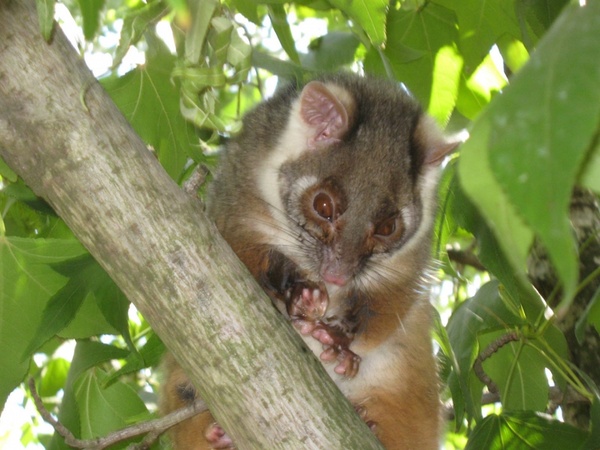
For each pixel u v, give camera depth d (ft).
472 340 2.02
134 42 1.73
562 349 2.06
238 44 1.77
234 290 1.62
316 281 1.92
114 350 2.00
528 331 2.02
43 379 2.52
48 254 1.92
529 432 1.92
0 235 1.91
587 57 1.00
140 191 1.62
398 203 1.95
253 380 1.61
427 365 2.03
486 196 1.06
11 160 1.64
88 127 1.62
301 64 2.11
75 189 1.61
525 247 1.07
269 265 1.94
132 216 1.61
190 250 1.61
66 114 1.62
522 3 1.87
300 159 1.96
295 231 1.94
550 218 0.95
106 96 1.64
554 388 2.28
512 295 1.88
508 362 2.12
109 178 1.61
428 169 2.01
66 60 1.63
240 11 1.91
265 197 1.96
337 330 1.93
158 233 1.61
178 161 2.01
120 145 1.62
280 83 2.11
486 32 1.97
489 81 2.12
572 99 0.97
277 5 1.98
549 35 1.07
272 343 1.62
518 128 0.99
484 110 1.07
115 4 1.84
